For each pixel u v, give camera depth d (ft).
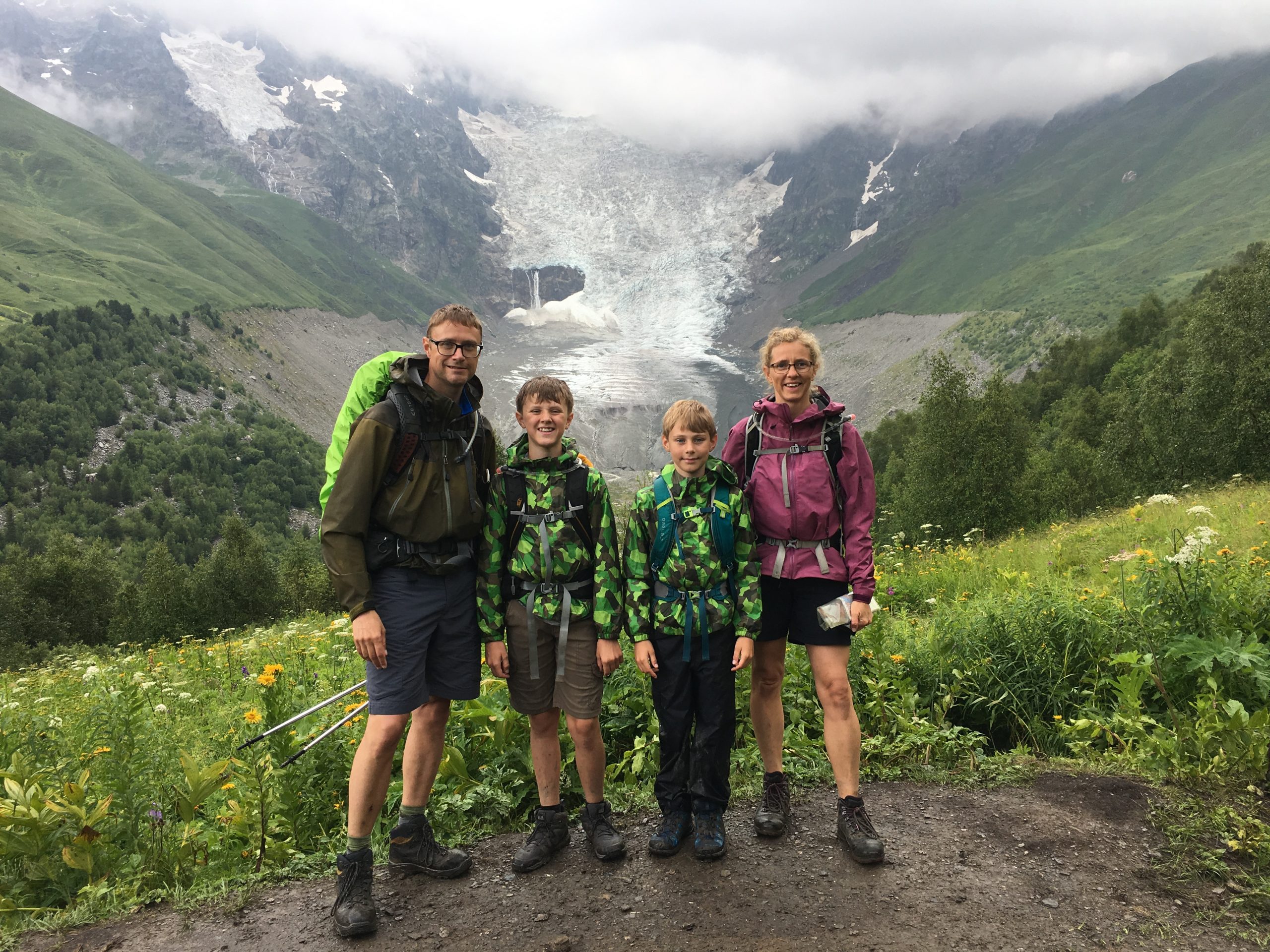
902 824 11.84
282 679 13.65
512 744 13.96
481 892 10.46
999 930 9.05
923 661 18.31
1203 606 16.33
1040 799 12.46
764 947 8.88
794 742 14.57
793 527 11.40
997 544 56.29
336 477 10.34
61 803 11.19
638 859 11.10
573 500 11.03
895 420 333.83
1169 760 12.96
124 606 151.53
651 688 12.62
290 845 11.94
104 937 9.64
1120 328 323.37
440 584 10.69
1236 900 9.28
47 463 487.20
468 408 10.98
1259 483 69.92
